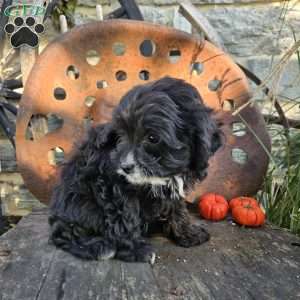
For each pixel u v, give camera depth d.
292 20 0.60
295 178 0.48
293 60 0.60
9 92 0.54
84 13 0.60
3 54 0.52
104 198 0.36
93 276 0.33
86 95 0.47
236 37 0.61
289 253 0.38
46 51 0.46
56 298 0.30
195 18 0.50
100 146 0.36
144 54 0.49
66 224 0.39
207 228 0.44
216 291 0.31
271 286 0.32
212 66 0.48
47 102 0.46
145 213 0.37
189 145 0.33
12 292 0.31
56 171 0.47
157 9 0.59
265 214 0.48
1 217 0.59
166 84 0.34
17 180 0.63
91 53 0.51
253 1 0.60
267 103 0.59
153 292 0.31
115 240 0.36
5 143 0.61
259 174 0.49
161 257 0.37
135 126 0.32
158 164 0.32
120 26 0.46
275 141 0.57
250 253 0.38
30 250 0.38
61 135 0.47
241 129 0.51
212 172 0.49
